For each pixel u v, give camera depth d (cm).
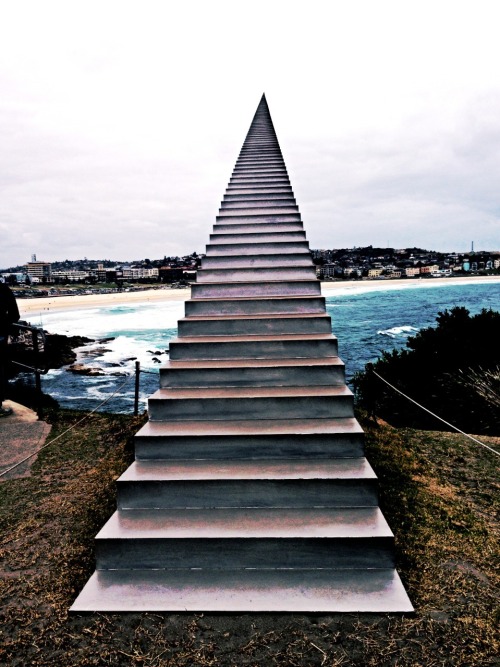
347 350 2836
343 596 219
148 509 266
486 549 261
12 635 200
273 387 349
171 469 282
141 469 282
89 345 3569
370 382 705
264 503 264
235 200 646
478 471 393
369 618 206
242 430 301
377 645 190
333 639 194
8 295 530
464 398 657
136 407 614
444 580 232
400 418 676
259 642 193
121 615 212
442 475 384
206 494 266
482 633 194
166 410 324
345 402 319
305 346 377
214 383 351
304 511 259
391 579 229
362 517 253
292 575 232
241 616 210
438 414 660
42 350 2464
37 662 184
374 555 235
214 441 292
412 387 719
